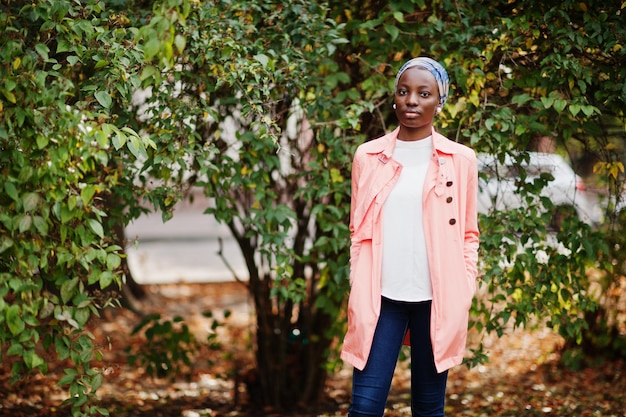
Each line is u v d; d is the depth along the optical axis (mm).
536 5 3666
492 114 3648
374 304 2875
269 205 3939
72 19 3115
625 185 4188
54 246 3037
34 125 2848
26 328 3006
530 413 4523
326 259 4230
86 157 2807
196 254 11609
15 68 2826
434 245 2848
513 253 3775
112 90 3131
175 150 3496
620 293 5332
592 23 3469
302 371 4898
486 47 3666
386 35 3850
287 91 3730
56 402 4781
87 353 3119
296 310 5414
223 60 3309
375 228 2906
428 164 2920
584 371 5445
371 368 2893
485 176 3834
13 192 2832
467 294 2898
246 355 6258
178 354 5094
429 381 2965
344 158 3799
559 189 4191
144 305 8172
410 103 2881
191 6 3145
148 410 4793
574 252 3848
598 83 3705
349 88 4172
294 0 3617
